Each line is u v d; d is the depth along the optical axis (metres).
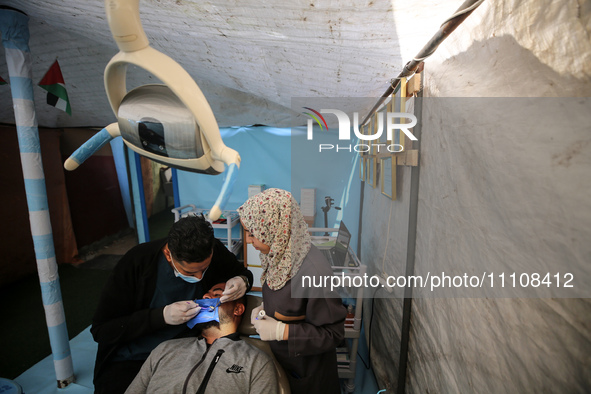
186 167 0.51
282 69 1.38
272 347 1.05
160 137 0.47
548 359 0.46
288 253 0.92
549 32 0.44
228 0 0.82
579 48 0.39
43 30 1.53
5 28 1.32
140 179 3.55
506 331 0.57
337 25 0.85
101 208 4.37
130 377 1.05
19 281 3.09
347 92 1.49
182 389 0.88
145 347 1.11
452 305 0.81
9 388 1.23
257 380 0.91
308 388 1.01
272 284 0.94
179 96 0.42
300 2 0.75
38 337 2.20
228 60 1.49
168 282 1.09
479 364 0.67
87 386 1.72
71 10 1.21
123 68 0.46
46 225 1.55
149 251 1.10
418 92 1.04
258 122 2.91
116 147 4.55
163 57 0.41
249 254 2.82
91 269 3.47
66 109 1.54
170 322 1.00
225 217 3.14
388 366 1.57
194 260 0.93
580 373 0.40
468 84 0.70
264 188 3.31
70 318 2.44
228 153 0.47
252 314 1.04
